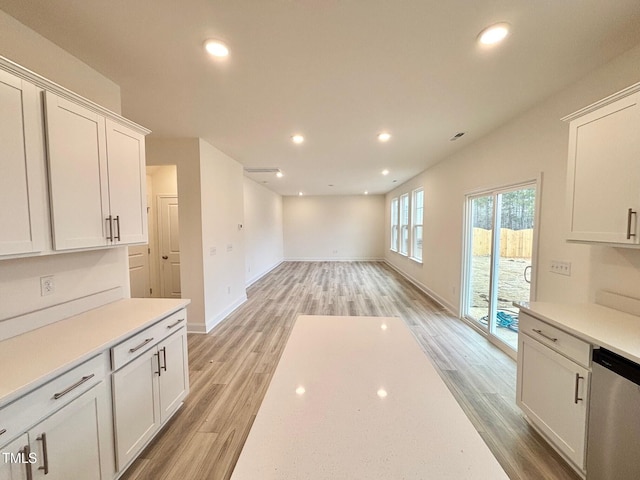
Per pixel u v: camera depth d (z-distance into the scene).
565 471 1.62
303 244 10.52
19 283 1.53
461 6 1.44
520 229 2.92
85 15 1.49
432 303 5.03
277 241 9.67
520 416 2.08
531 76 2.11
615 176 1.59
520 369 2.02
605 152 1.65
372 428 0.78
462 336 3.56
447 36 1.67
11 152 1.27
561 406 1.65
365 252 10.44
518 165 2.84
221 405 2.23
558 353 1.67
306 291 6.00
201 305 3.73
